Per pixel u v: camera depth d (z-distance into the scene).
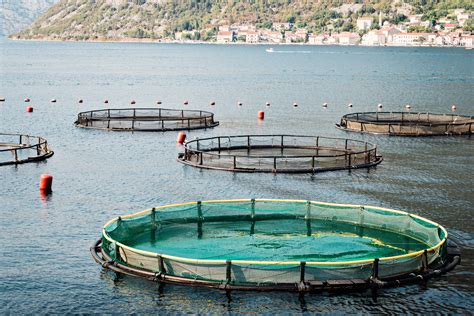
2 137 86.94
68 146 79.31
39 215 49.66
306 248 42.38
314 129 96.50
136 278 37.09
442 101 145.50
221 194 56.41
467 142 82.31
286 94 161.38
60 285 36.72
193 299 34.75
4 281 37.22
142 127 94.00
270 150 76.44
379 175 63.53
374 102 142.50
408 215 44.91
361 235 45.31
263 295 34.97
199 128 95.06
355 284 35.47
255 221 48.47
